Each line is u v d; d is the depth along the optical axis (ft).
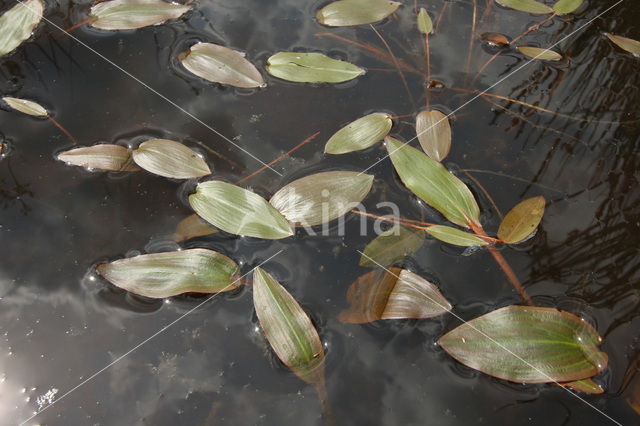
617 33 2.04
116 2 2.04
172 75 1.96
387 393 1.66
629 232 1.78
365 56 2.00
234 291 1.74
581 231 1.79
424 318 1.72
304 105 1.93
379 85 1.96
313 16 2.07
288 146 1.87
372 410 1.65
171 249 1.77
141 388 1.67
